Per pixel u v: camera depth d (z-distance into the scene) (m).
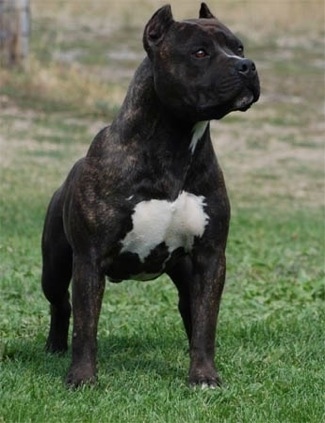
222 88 9.16
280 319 12.48
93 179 9.59
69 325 11.98
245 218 20.94
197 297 9.84
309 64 36.75
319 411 9.07
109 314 12.85
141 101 9.51
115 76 33.28
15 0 29.86
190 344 10.09
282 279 15.37
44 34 37.25
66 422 8.63
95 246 9.63
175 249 9.75
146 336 11.61
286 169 26.25
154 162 9.46
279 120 30.64
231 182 24.81
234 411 9.07
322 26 41.09
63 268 10.73
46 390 9.41
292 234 19.56
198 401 9.19
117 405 9.07
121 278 10.00
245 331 11.82
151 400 9.21
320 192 24.44
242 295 14.12
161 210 9.49
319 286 14.32
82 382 9.56
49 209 10.63
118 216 9.51
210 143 9.67
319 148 28.34
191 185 9.55
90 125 28.08
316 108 32.16
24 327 12.13
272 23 40.81
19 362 10.37
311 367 10.52
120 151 9.53
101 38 38.00
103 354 10.98
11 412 8.75
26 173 23.30
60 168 24.08
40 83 29.75
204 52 9.27
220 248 9.78
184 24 9.38
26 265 15.58
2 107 28.44
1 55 30.08
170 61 9.31
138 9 42.38
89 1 43.03
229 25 40.38
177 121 9.42
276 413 9.00
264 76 35.00
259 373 10.23
